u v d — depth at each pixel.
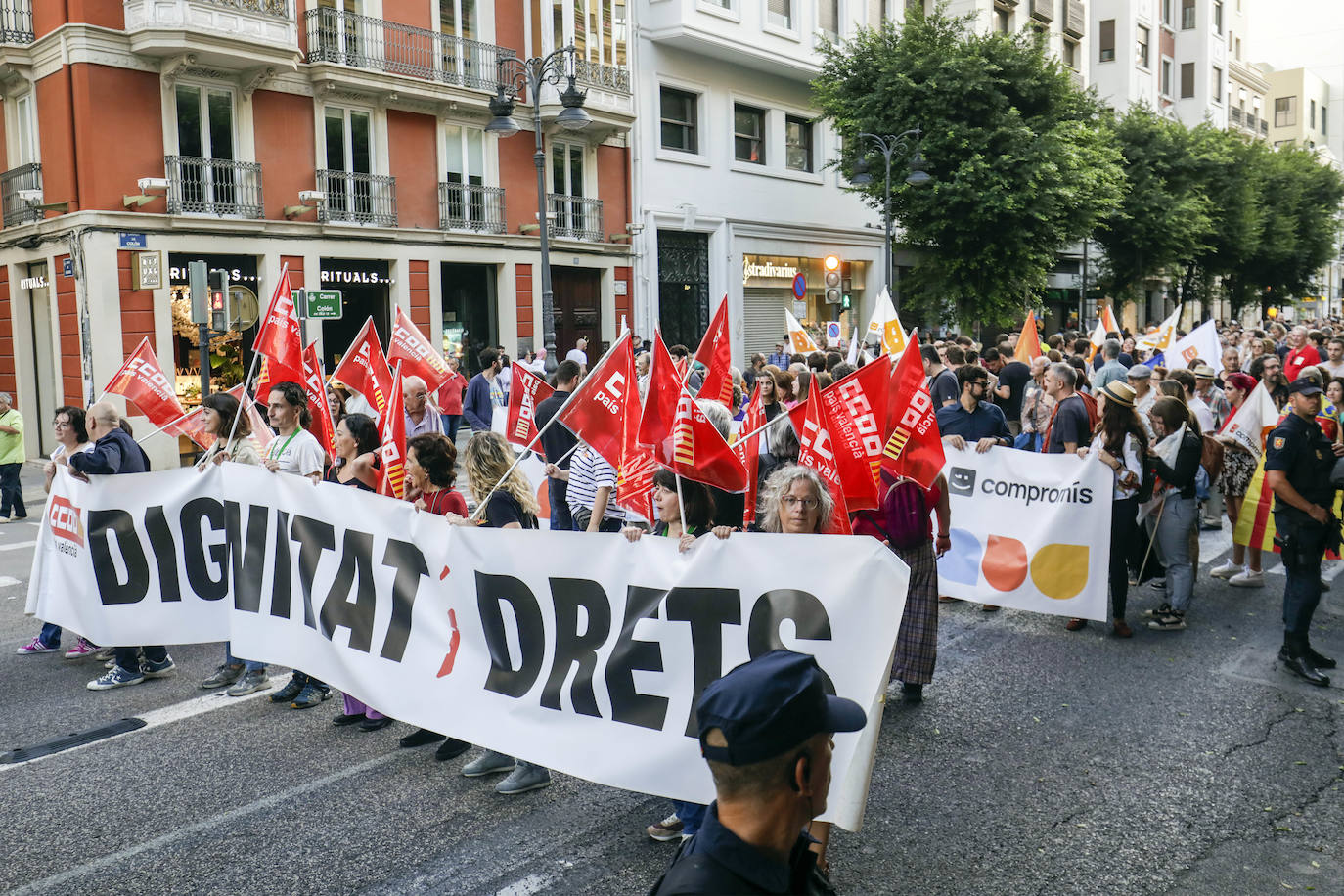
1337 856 4.26
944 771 5.12
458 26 22.50
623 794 4.94
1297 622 6.43
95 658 7.25
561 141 24.73
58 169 18.08
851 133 25.06
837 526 4.61
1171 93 52.00
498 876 4.17
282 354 6.95
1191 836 4.43
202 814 4.76
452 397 13.50
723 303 6.24
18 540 12.53
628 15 25.41
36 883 4.16
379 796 4.93
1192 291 40.16
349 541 5.37
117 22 17.59
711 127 27.86
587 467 7.08
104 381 17.56
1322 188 45.47
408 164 21.77
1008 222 24.00
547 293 18.59
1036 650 7.04
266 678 6.52
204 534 6.34
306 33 19.91
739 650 3.94
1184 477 7.27
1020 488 7.56
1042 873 4.16
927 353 10.81
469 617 4.80
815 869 1.90
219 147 18.86
